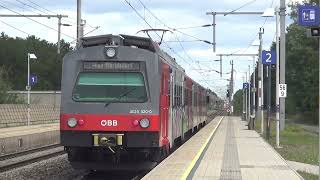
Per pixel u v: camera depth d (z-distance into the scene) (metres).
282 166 17.19
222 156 20.62
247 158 19.83
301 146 30.31
